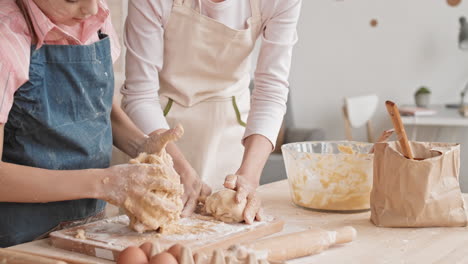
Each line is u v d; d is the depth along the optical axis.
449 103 4.84
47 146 1.24
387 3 4.94
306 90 5.32
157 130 1.55
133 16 1.60
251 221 1.22
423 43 4.87
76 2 1.10
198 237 1.11
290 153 1.44
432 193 1.26
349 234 1.13
